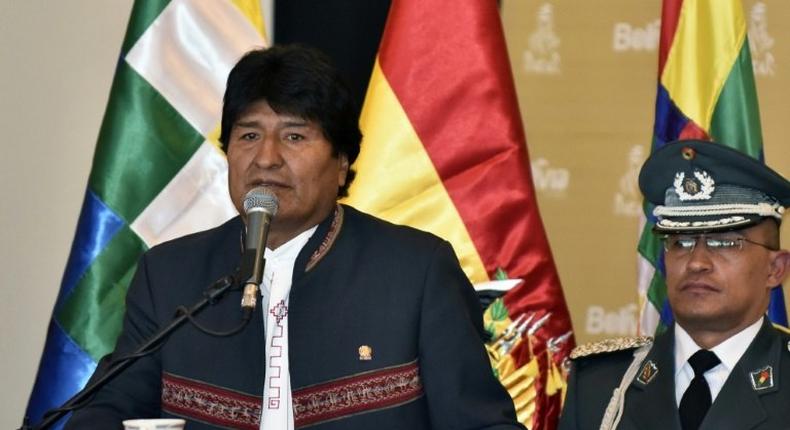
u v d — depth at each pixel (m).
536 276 13.45
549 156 16.27
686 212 10.20
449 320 9.67
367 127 13.75
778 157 15.80
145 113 14.10
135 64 14.19
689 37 13.91
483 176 13.57
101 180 13.94
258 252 8.47
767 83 15.85
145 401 9.91
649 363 10.37
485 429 9.38
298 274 9.84
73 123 15.82
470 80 13.72
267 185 9.45
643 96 16.19
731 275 9.88
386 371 9.49
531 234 13.52
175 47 14.28
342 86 9.70
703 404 9.98
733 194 10.20
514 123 13.70
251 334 9.71
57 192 15.77
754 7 15.89
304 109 9.43
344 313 9.70
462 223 13.47
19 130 15.74
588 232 16.17
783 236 15.63
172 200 13.98
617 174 16.17
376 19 15.68
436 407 9.52
